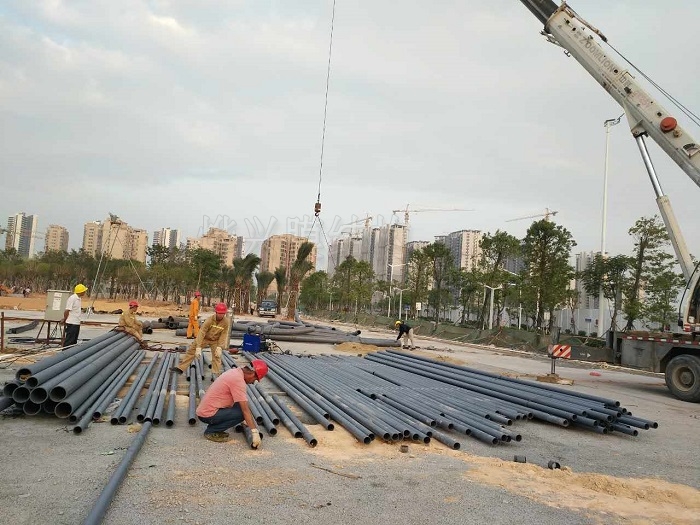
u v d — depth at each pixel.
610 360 16.56
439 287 51.31
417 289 52.03
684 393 14.12
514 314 61.56
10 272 62.00
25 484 4.76
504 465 6.59
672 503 5.63
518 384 11.58
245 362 14.66
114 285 64.31
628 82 15.05
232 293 62.62
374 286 73.56
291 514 4.49
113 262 59.47
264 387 11.27
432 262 52.00
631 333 16.12
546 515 4.95
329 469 5.86
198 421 7.56
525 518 4.82
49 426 6.77
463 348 29.89
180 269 60.69
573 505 5.29
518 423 9.59
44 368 7.21
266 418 7.56
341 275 75.25
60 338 15.61
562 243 33.69
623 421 9.23
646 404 13.10
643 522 4.97
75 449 5.89
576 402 9.84
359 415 8.22
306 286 88.56
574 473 6.48
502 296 45.31
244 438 6.88
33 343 14.98
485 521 4.68
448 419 8.66
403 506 4.90
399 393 10.62
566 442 8.31
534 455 7.39
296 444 6.82
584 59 15.69
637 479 6.48
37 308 33.44
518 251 39.91
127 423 7.19
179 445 6.34
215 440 6.61
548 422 9.79
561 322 61.41
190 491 4.84
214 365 11.52
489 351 29.61
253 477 5.38
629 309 30.56
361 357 18.14
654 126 14.55
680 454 7.97
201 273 58.78
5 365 11.08
